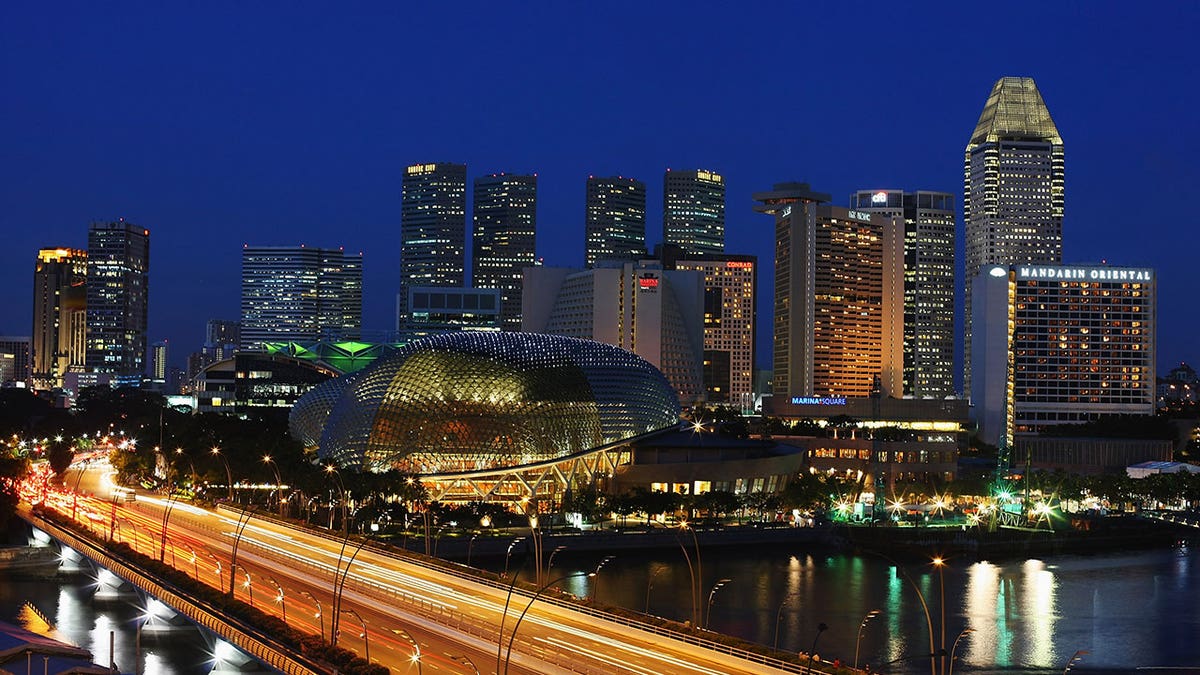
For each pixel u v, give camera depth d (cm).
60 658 11512
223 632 11456
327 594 13788
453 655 10738
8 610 15538
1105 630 16350
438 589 14288
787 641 14988
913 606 17712
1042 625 16612
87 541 17025
